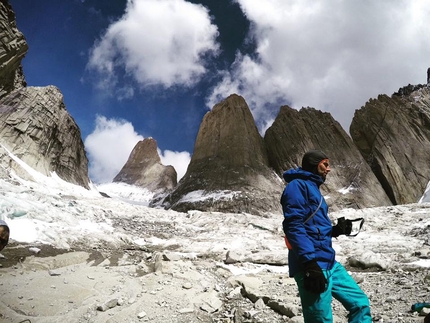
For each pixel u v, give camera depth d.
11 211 8.35
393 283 5.75
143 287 5.71
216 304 5.17
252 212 28.28
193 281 6.16
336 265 2.90
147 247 9.41
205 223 14.55
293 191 2.79
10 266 6.00
